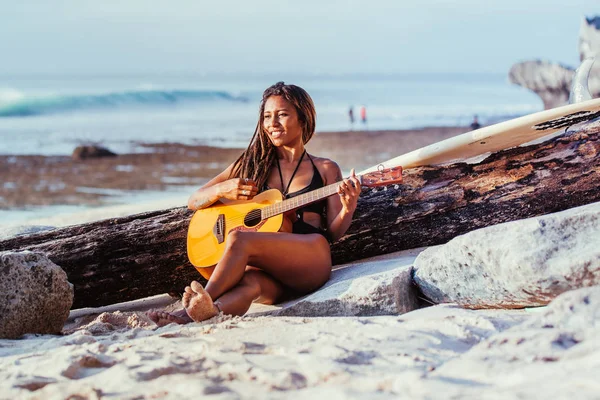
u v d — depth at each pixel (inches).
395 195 201.3
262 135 194.1
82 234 202.4
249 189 183.3
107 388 103.7
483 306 157.5
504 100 2827.3
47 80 4562.0
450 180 201.2
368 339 120.7
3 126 1514.5
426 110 2210.9
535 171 197.5
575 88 243.6
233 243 166.6
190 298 153.3
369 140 1255.5
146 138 1304.1
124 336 148.0
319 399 87.7
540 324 108.2
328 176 190.2
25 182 791.7
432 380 88.9
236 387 98.9
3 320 162.9
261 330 135.2
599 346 92.0
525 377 87.0
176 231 201.0
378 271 177.2
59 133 1390.3
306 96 191.2
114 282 200.7
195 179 798.5
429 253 170.7
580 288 124.6
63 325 178.2
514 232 148.2
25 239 203.2
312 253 175.9
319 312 166.9
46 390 103.0
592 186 195.8
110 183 775.1
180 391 97.2
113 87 3459.6
